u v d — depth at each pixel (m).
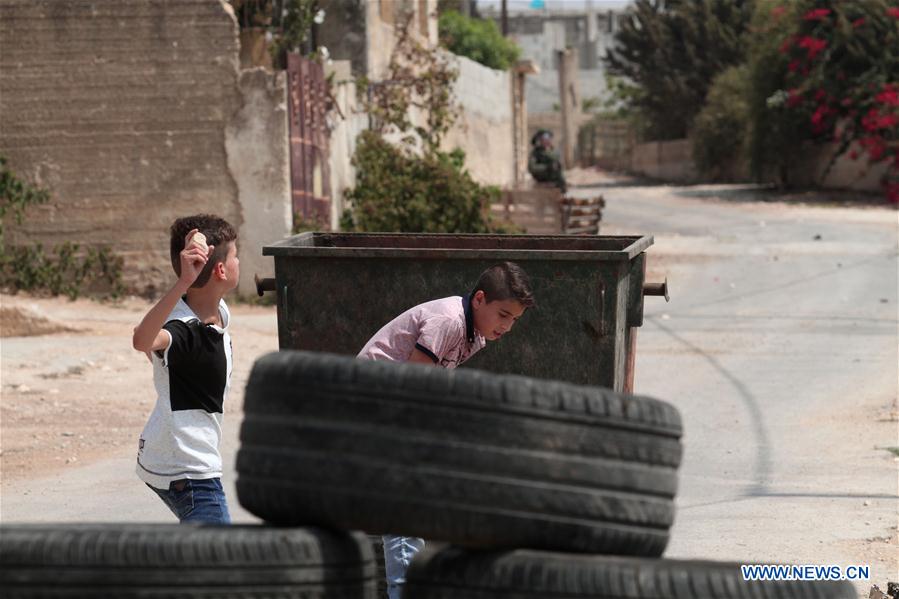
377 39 39.25
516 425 5.30
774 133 63.81
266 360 5.61
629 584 5.07
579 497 5.33
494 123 60.09
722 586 5.09
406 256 9.07
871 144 58.53
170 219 28.16
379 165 33.28
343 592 5.42
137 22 27.81
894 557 9.51
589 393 5.44
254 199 28.08
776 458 13.51
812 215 51.41
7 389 17.53
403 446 5.29
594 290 8.78
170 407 6.82
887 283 31.30
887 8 58.81
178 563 5.12
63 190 28.06
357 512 5.31
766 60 63.81
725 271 34.56
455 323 7.34
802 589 5.18
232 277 7.05
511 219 38.84
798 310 27.22
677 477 5.71
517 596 5.18
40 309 23.02
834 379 18.73
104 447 14.41
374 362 5.44
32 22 27.69
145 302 27.83
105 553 5.09
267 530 5.34
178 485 6.82
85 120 27.94
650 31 91.19
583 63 133.88
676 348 22.31
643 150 90.88
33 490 12.32
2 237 27.72
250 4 29.50
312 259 9.23
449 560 5.40
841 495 11.70
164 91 27.97
